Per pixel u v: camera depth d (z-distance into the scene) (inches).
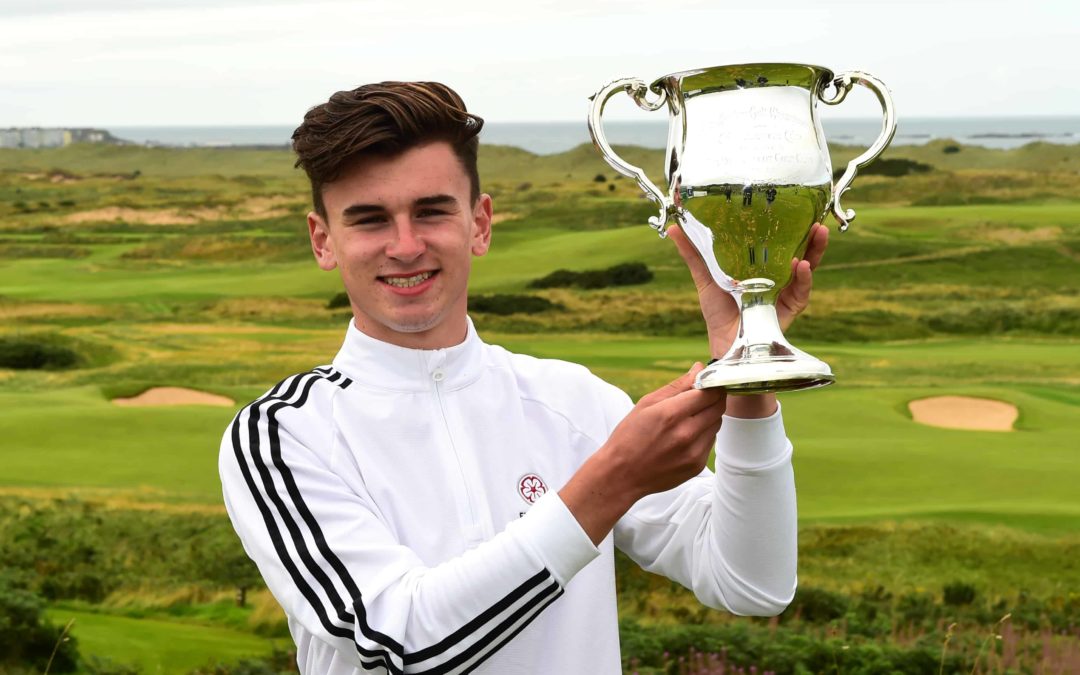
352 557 72.0
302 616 71.4
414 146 75.8
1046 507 723.4
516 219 4180.6
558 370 86.1
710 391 68.9
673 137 80.5
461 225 78.2
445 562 75.4
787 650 322.3
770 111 77.1
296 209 5713.6
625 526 87.5
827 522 685.3
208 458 913.5
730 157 75.9
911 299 2268.7
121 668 422.3
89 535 685.3
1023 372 1497.3
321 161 75.8
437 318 78.4
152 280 3102.9
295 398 79.3
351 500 75.2
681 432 67.8
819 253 80.8
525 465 80.5
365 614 69.2
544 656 76.0
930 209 3321.9
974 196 4215.1
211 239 3971.5
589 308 2320.4
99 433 984.9
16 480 829.8
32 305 2625.5
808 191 75.7
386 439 78.1
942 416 1120.2
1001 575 589.6
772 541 78.8
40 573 610.2
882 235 2866.6
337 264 82.0
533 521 68.7
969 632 391.5
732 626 347.3
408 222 76.6
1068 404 1183.6
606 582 80.1
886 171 4938.5
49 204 5984.3
